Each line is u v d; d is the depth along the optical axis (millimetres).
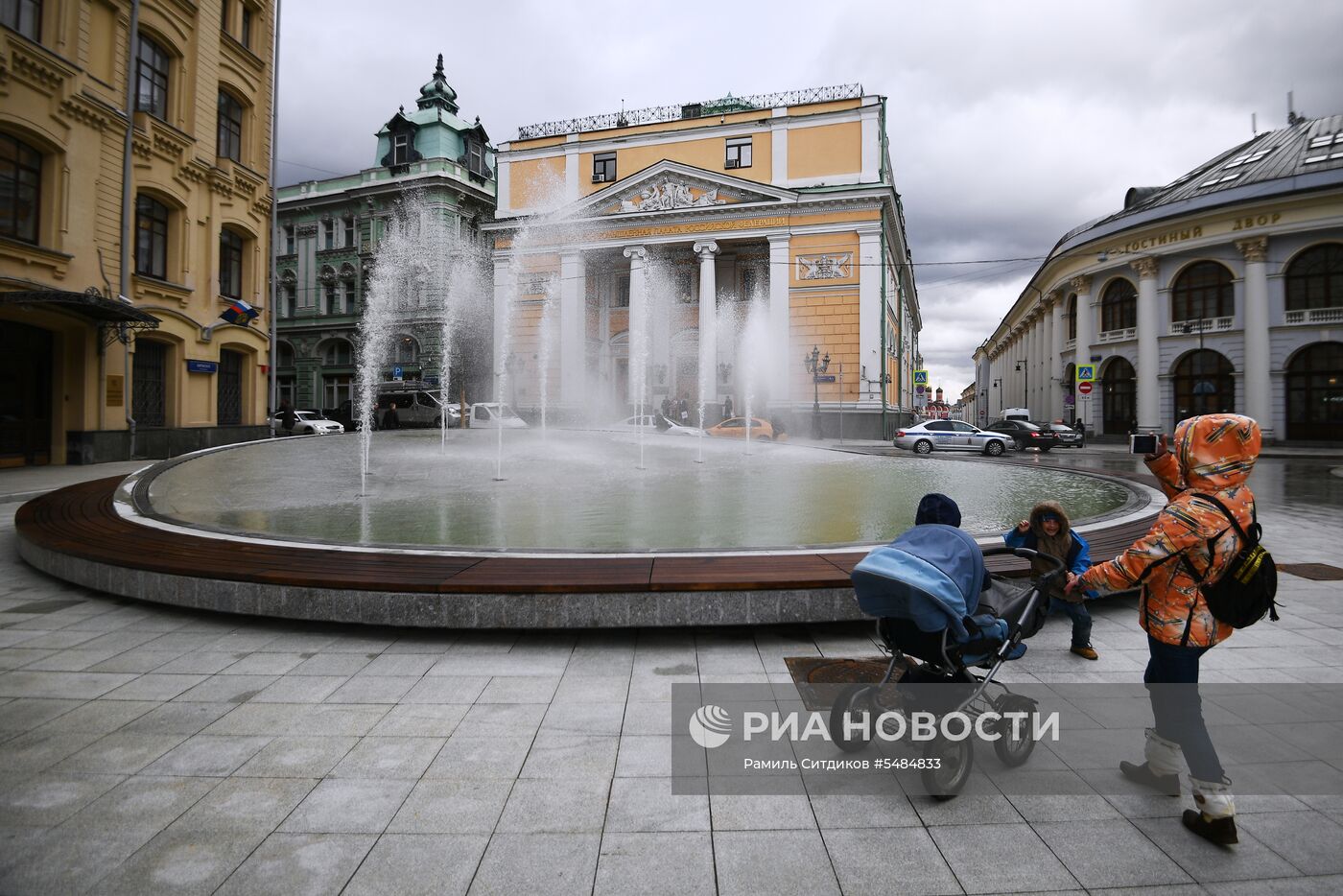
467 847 2320
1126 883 2158
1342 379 28094
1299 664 3945
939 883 2160
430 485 9359
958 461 13930
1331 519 9438
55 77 14797
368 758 2910
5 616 4848
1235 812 2447
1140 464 19281
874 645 4168
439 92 40156
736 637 4320
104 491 8414
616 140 36062
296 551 5180
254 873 2188
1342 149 29125
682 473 11016
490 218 41375
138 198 17500
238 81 20625
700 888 2125
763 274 35844
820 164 33406
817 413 30703
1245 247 29516
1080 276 36562
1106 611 5000
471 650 4141
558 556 4938
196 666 3938
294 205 40719
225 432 20328
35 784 2703
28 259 14438
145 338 17938
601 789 2678
